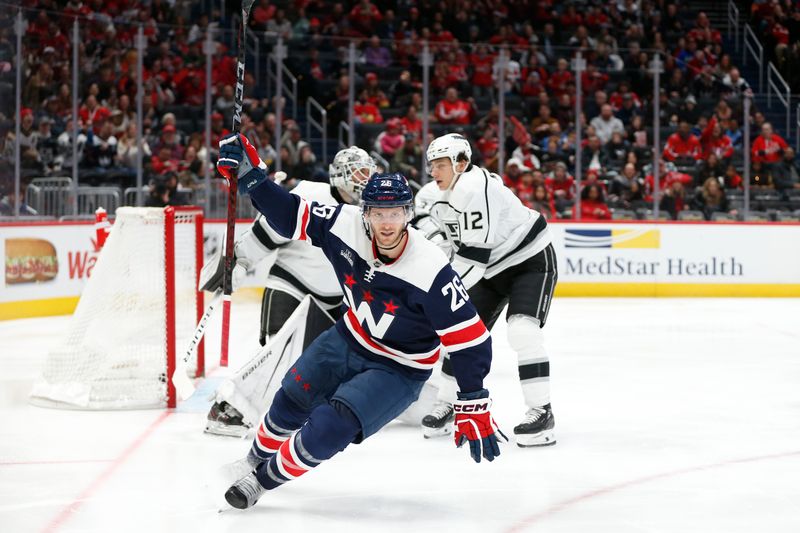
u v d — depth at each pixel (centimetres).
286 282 587
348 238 370
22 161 1296
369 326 378
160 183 1391
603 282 1458
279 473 388
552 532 386
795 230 1473
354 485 455
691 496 441
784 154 1611
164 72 1469
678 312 1253
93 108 1372
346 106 1541
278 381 557
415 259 361
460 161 535
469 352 364
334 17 1867
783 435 571
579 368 819
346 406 372
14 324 1109
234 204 423
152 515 404
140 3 1692
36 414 618
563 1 1988
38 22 1330
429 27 1919
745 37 2019
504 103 1548
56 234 1204
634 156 1549
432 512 412
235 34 1570
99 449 525
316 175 1452
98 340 643
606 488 453
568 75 1589
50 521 396
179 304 767
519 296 548
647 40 2019
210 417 555
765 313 1245
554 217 1510
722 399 684
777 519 405
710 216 1566
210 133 1397
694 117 1609
